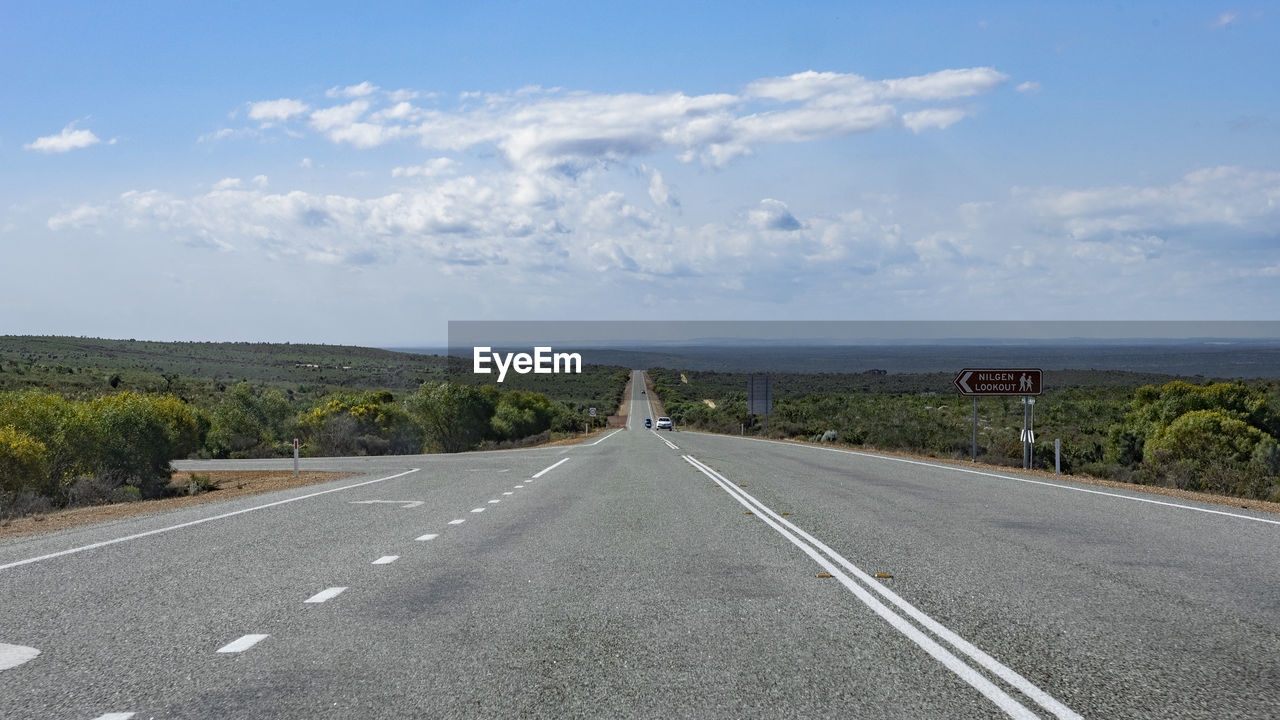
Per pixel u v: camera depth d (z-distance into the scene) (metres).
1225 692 4.58
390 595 7.20
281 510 14.21
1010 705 4.39
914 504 13.98
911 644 5.56
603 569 8.38
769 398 80.31
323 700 4.54
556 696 4.58
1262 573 7.85
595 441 57.88
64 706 4.48
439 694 4.63
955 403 78.81
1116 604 6.64
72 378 80.44
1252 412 45.41
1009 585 7.41
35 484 24.25
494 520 12.48
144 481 28.92
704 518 12.46
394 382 125.38
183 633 5.97
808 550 9.42
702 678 4.88
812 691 4.63
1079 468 30.55
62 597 7.22
